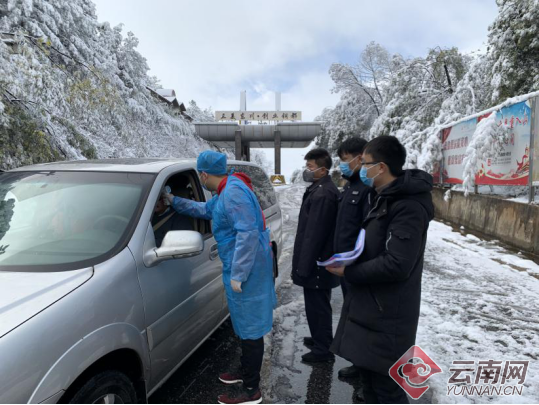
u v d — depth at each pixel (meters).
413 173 1.91
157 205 2.87
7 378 1.42
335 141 29.77
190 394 2.73
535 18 8.66
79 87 7.75
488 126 7.12
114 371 1.88
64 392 1.57
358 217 2.76
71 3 14.27
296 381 2.95
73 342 1.66
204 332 3.01
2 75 5.80
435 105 14.88
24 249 2.16
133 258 2.16
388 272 1.78
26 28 10.95
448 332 3.60
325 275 3.07
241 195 2.44
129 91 20.48
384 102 19.36
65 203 2.49
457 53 14.85
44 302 1.69
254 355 2.59
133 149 14.54
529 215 6.22
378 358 1.89
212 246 3.12
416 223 1.80
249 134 30.33
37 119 6.63
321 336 3.20
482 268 5.64
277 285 5.30
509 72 9.57
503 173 7.13
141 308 2.11
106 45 18.84
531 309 4.12
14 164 5.86
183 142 28.59
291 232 9.44
